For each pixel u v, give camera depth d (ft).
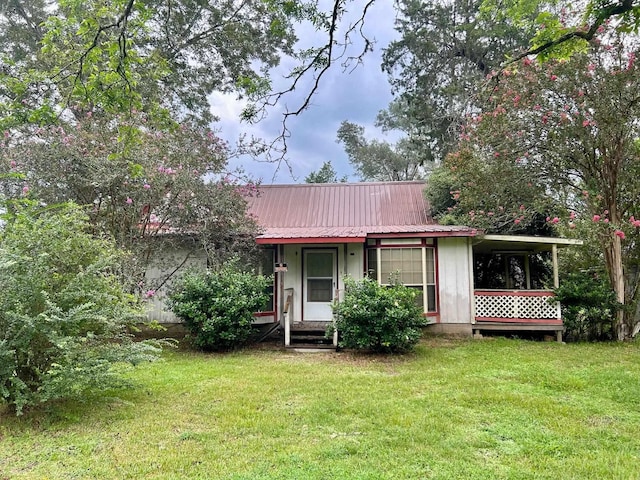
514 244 40.22
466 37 58.29
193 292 30.94
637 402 18.19
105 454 12.85
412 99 65.87
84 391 17.58
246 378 22.26
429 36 60.85
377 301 28.32
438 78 62.95
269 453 12.80
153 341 19.31
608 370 23.75
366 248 37.76
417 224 43.27
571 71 31.53
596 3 17.07
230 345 31.19
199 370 24.22
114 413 16.53
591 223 32.81
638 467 12.00
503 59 54.85
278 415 16.30
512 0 19.58
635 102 30.25
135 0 15.37
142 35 37.81
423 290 36.14
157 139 32.99
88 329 17.15
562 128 32.94
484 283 47.62
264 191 51.21
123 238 33.04
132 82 16.93
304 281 38.11
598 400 18.43
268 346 32.53
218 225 35.12
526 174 35.70
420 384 20.86
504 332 37.45
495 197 37.01
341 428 14.90
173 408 17.16
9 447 13.42
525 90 33.65
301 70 17.16
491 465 12.09
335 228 40.45
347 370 24.30
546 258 46.29
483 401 18.06
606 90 30.63
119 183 32.22
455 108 59.57
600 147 33.30
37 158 31.55
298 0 15.62
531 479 11.25
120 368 18.51
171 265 36.52
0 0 44.98
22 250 16.24
